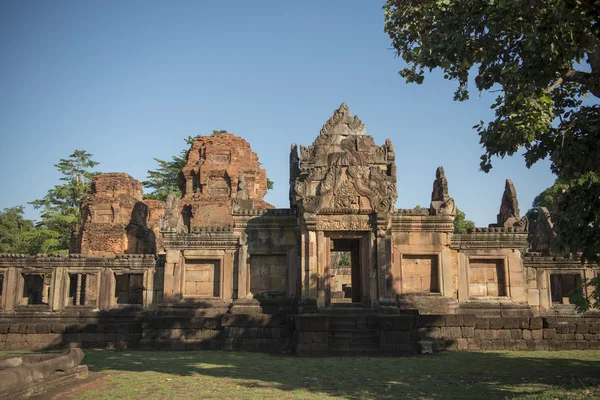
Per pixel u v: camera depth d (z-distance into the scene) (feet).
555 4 40.96
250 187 139.44
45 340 84.69
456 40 41.68
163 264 90.94
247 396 40.96
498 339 78.95
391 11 55.47
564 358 65.92
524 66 40.81
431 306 82.64
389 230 78.28
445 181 89.25
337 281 156.04
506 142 41.88
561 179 48.21
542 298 86.94
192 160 142.41
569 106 50.49
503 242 86.07
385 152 89.61
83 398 40.19
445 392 42.60
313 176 80.33
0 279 142.72
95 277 107.24
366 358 65.82
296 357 67.36
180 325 80.28
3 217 181.16
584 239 42.29
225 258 87.71
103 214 119.96
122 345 84.28
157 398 40.32
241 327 78.48
